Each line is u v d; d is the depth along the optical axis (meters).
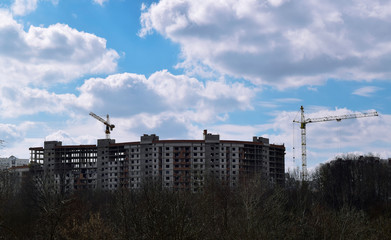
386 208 96.12
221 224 43.78
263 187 66.94
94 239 36.59
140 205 28.14
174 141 175.38
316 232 40.47
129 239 26.80
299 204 55.56
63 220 39.78
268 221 43.03
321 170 144.25
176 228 26.23
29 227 49.44
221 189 64.50
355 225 41.09
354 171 132.62
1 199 52.69
